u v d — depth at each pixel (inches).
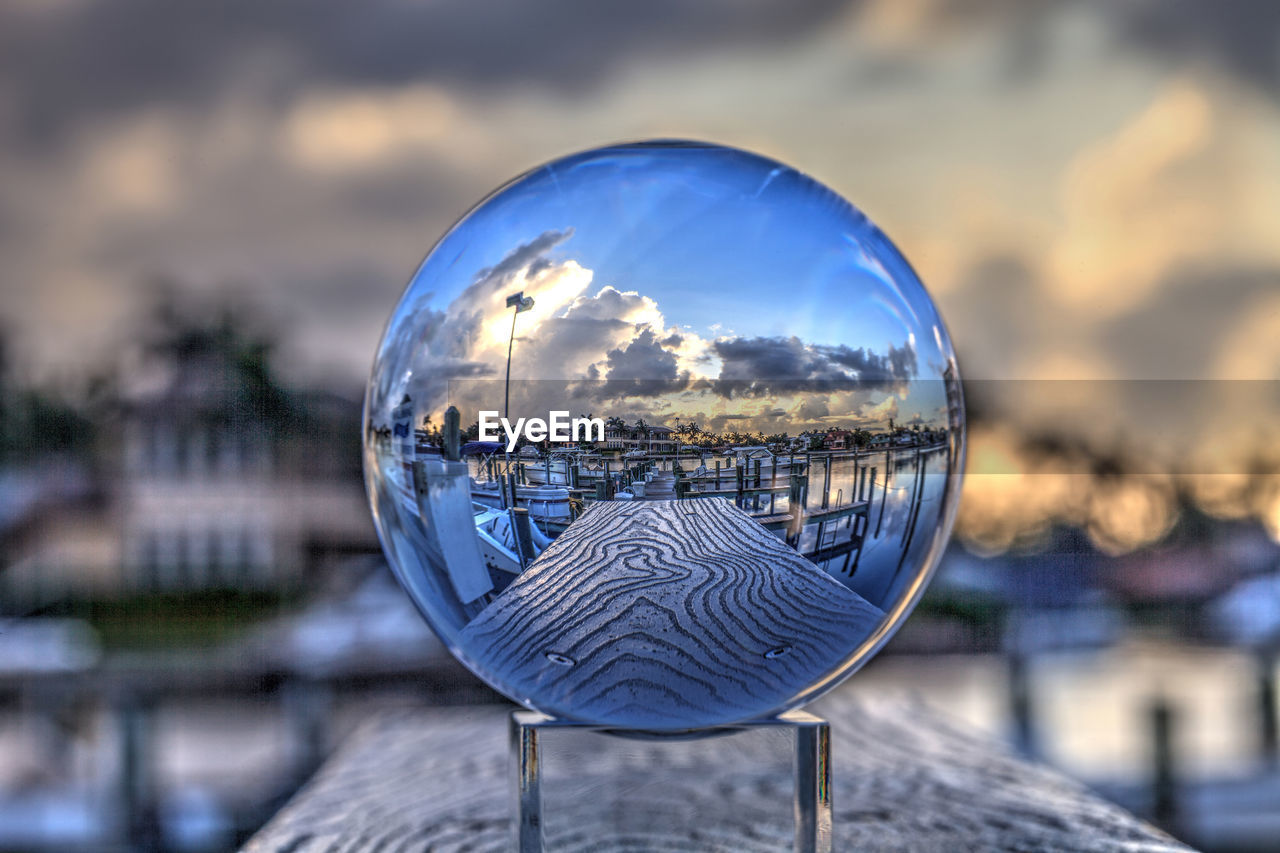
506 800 48.3
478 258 32.6
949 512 35.9
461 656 36.5
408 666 347.9
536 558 31.6
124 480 703.7
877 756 55.0
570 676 32.7
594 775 52.7
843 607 32.4
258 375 716.0
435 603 34.8
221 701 347.9
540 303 31.2
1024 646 335.9
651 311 30.7
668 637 31.6
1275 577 423.8
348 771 53.7
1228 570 424.5
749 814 45.9
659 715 34.1
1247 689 277.1
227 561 677.3
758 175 33.0
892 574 33.5
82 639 560.4
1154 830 43.2
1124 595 416.8
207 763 262.2
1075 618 405.7
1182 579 421.1
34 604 645.9
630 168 32.8
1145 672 339.9
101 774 215.3
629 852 41.1
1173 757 200.7
